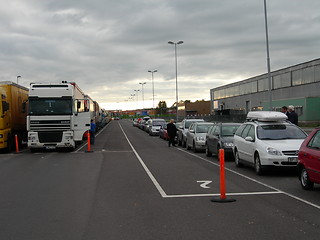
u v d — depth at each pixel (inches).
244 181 429.7
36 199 343.0
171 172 513.0
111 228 246.4
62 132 823.1
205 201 325.7
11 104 876.0
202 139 810.2
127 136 1641.2
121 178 462.6
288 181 426.9
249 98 2805.1
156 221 261.9
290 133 495.5
